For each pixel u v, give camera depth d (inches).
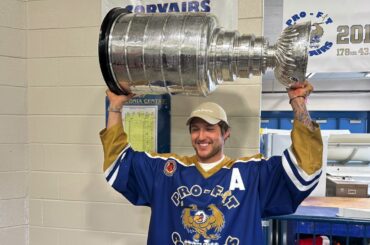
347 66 81.4
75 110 81.8
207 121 57.7
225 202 56.7
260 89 73.9
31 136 83.8
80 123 81.8
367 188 83.0
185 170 60.6
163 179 61.2
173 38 50.8
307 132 51.9
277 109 277.9
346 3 80.4
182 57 50.4
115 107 60.1
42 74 82.7
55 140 83.0
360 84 267.4
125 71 53.0
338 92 272.4
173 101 77.3
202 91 54.7
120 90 57.4
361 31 80.2
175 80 52.7
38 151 83.7
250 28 73.2
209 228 56.0
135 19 53.5
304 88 52.8
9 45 80.2
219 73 53.6
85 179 82.4
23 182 83.5
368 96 267.3
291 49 48.4
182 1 75.4
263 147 84.3
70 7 80.7
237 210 56.4
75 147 82.4
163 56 50.8
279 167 56.0
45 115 83.0
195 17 52.1
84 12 80.2
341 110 273.0
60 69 81.9
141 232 80.5
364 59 80.4
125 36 52.0
